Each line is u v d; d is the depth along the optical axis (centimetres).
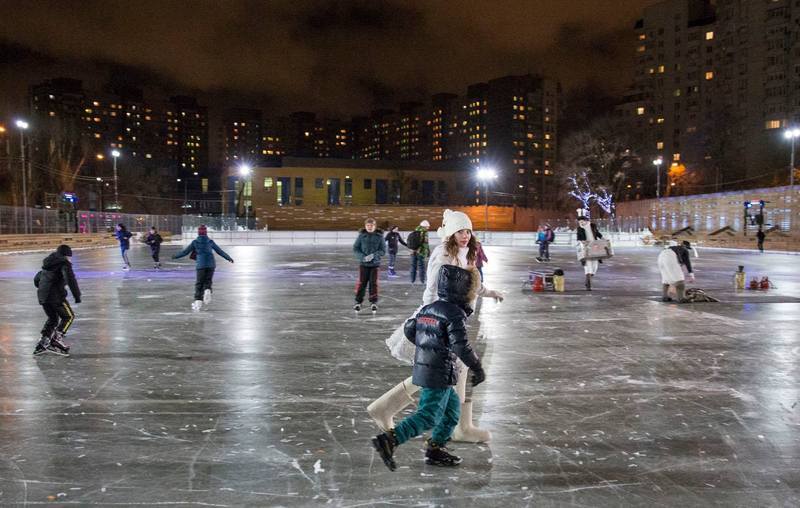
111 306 1266
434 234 6012
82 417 534
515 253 3931
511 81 19712
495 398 598
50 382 652
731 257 3491
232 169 12544
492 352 817
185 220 5741
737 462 437
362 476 410
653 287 1700
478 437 474
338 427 509
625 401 588
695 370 716
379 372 701
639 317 1131
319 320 1087
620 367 730
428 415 407
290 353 803
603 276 2100
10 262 2733
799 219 4500
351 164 12119
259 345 858
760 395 611
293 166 11762
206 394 607
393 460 416
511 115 19712
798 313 1186
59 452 451
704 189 9288
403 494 382
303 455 447
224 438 482
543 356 792
